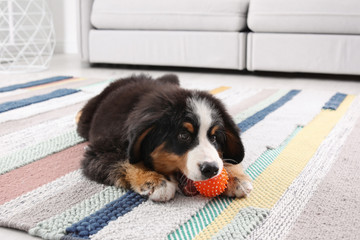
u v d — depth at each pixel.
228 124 0.83
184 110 0.77
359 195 0.80
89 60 2.42
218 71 2.32
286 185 0.85
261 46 2.09
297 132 1.21
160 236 0.65
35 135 1.15
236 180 0.79
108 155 0.83
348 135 1.17
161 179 0.77
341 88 1.85
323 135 1.17
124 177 0.81
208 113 0.77
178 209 0.74
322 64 2.02
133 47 2.31
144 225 0.68
